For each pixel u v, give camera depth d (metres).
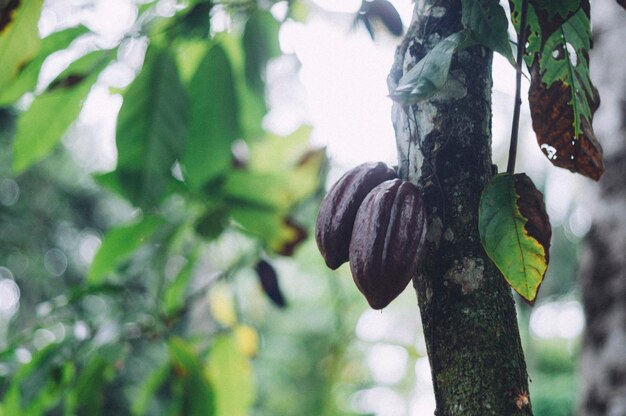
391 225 1.37
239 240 2.68
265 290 2.52
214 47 1.79
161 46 1.71
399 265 1.36
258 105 2.03
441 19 1.43
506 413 1.33
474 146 1.41
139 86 1.70
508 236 1.35
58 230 10.23
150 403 8.23
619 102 2.78
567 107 1.43
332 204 1.46
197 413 2.19
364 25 2.00
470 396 1.34
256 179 2.09
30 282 9.75
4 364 2.26
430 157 1.41
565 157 1.44
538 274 1.35
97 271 2.18
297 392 11.24
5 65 1.68
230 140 1.82
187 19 1.70
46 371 2.11
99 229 10.48
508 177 1.37
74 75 1.71
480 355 1.35
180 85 1.71
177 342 2.15
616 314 2.66
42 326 2.21
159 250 2.21
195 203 2.16
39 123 1.75
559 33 1.43
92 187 10.26
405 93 1.29
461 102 1.42
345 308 3.80
